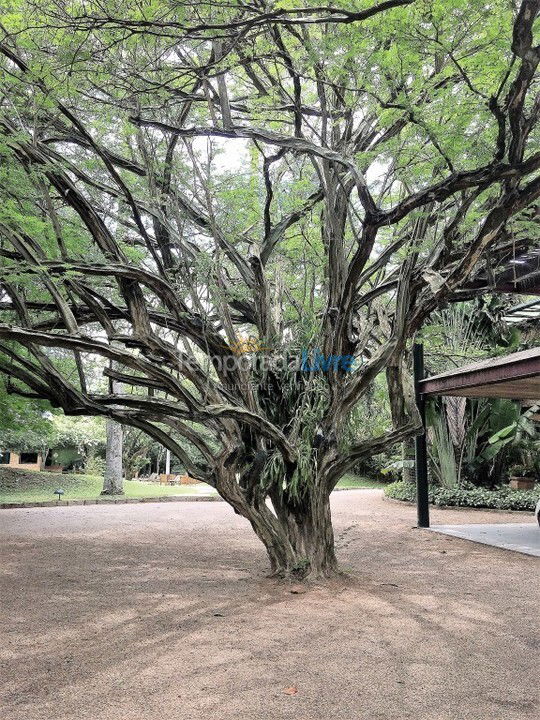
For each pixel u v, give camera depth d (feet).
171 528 33.30
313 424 19.02
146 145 20.65
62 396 18.08
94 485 64.59
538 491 45.47
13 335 15.69
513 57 12.56
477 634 14.08
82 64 16.24
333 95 19.36
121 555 24.89
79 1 15.21
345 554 25.30
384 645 13.10
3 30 14.96
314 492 19.39
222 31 15.84
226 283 20.43
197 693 10.35
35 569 21.70
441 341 45.52
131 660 12.05
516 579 20.74
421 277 19.16
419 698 10.27
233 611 15.88
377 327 23.58
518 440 44.65
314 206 21.71
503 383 27.07
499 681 11.12
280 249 22.16
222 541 28.84
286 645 13.00
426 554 25.67
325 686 10.73
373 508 44.62
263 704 9.91
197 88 18.71
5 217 17.72
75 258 19.36
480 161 16.72
